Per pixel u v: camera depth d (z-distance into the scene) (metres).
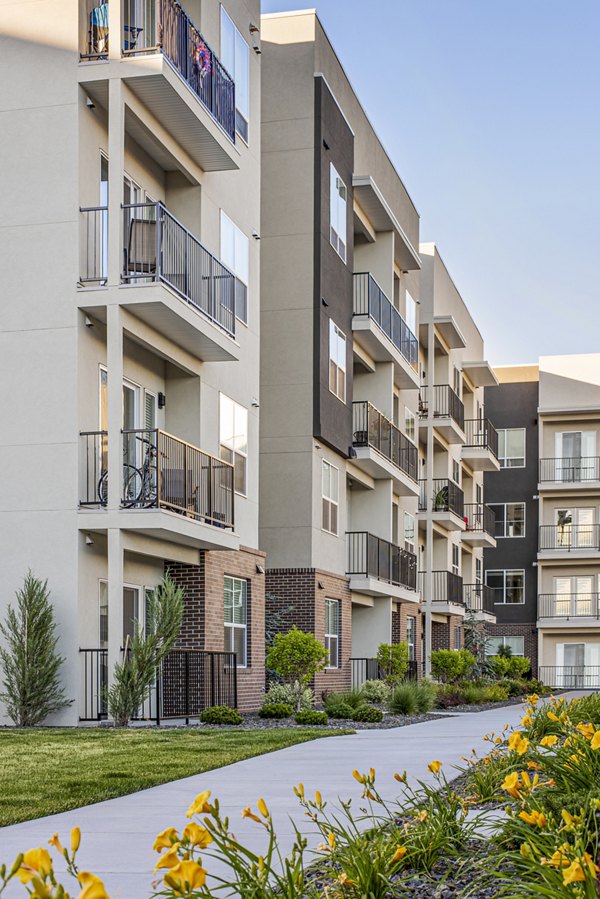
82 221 17.70
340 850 5.57
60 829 7.53
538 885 4.39
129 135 19.31
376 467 30.78
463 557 51.09
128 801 8.83
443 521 41.59
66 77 17.75
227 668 21.31
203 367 21.03
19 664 16.25
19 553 17.12
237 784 9.85
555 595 54.19
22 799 8.66
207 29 21.52
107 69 17.64
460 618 45.94
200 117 19.23
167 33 19.00
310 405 26.53
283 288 27.00
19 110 17.88
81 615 16.98
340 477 28.97
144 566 19.70
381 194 31.70
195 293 20.05
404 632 35.16
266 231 27.28
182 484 18.59
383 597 32.12
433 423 41.53
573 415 55.09
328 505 27.78
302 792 5.45
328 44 29.09
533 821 4.94
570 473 55.22
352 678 30.52
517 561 55.91
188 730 15.32
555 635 54.06
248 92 24.25
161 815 8.12
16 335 17.53
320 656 22.03
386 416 33.03
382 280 33.16
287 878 4.59
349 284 29.69
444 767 11.12
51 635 16.61
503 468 56.88
